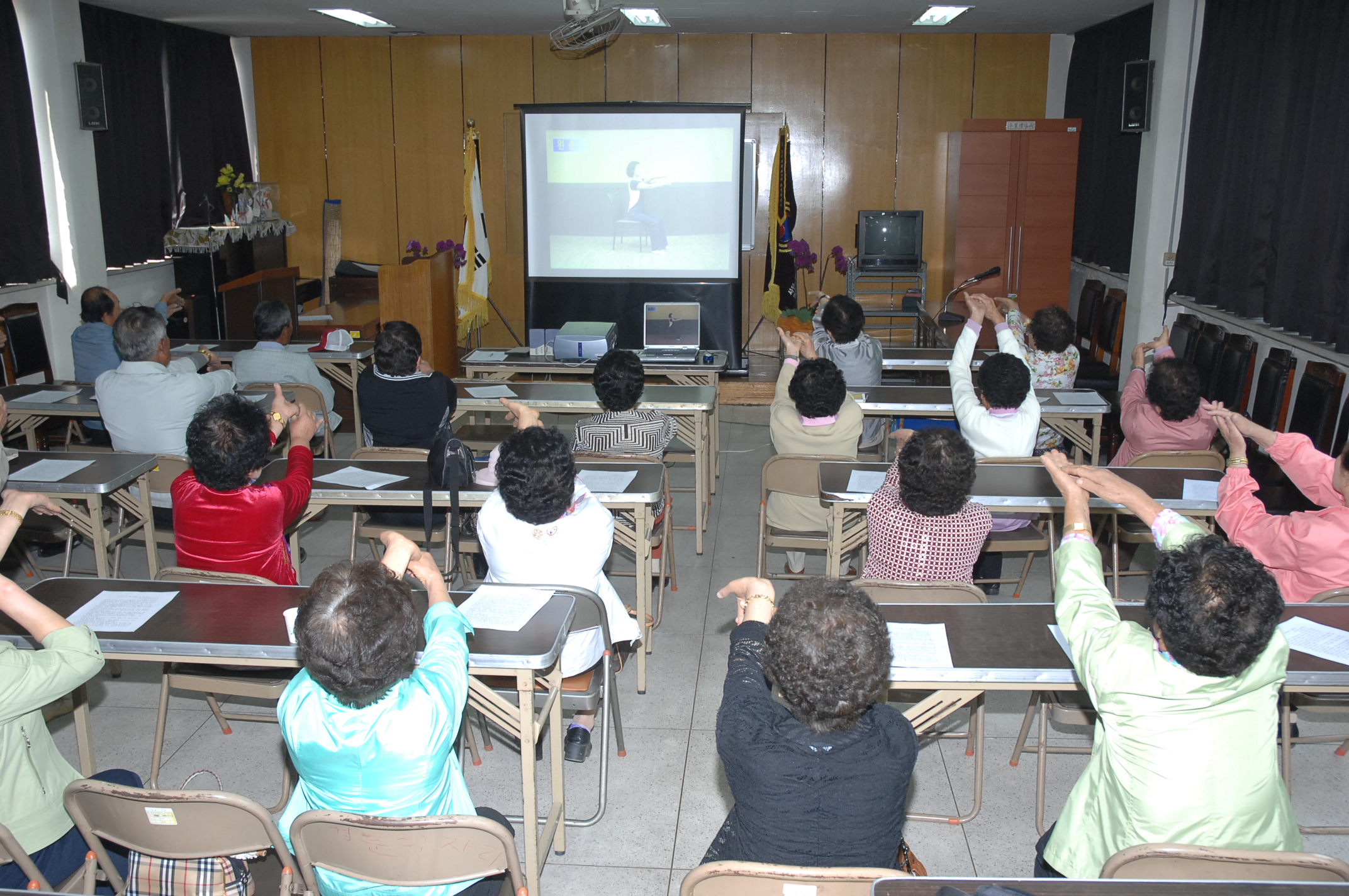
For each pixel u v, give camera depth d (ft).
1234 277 19.31
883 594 7.82
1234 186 19.27
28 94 20.45
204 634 6.80
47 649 5.77
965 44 28.25
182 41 26.81
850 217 29.50
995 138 26.04
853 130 28.91
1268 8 17.98
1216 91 19.99
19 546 12.84
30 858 5.73
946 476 7.84
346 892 5.40
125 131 24.58
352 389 18.21
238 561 8.67
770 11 23.88
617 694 10.28
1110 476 6.25
